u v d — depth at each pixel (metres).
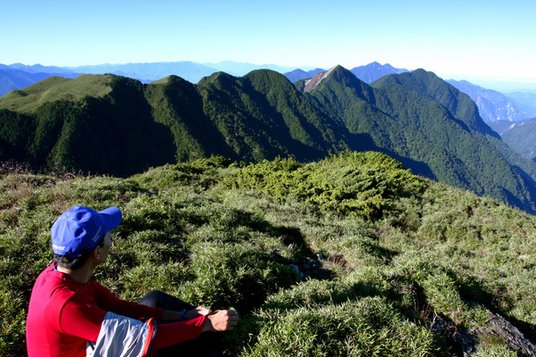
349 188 18.83
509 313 8.52
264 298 6.36
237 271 6.37
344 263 9.75
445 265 9.05
